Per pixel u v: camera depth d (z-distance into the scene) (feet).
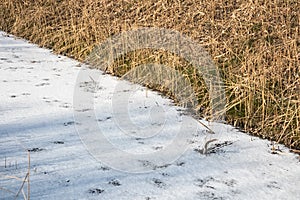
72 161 6.94
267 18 12.07
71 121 8.91
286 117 8.49
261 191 6.13
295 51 9.81
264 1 12.55
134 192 5.98
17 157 6.97
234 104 9.58
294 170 6.93
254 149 7.84
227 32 12.52
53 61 14.89
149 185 6.21
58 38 17.26
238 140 8.28
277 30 11.29
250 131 8.86
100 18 15.92
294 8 11.98
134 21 14.88
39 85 11.68
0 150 7.23
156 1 15.05
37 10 19.26
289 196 6.01
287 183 6.43
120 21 15.19
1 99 10.20
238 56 11.29
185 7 14.03
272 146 8.04
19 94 10.71
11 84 11.62
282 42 10.91
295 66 10.03
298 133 8.34
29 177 6.25
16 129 8.28
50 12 18.98
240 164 7.09
